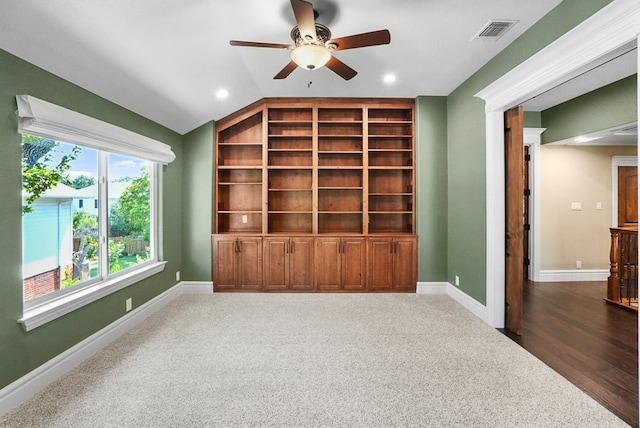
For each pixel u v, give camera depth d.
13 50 2.01
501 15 2.50
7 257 2.01
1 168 1.97
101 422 1.85
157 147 3.69
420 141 4.45
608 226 5.21
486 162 3.39
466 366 2.50
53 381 2.29
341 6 2.39
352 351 2.75
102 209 2.98
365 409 1.98
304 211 4.73
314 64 2.46
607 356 2.65
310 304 4.01
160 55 2.74
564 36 2.21
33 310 2.20
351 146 4.86
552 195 5.16
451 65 3.43
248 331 3.18
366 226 4.55
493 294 3.30
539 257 5.17
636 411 1.95
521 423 1.85
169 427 1.81
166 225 4.11
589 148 5.16
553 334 3.10
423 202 4.45
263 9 2.42
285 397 2.10
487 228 3.38
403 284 4.50
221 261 4.54
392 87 4.12
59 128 2.28
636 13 1.79
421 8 2.41
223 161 4.86
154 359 2.62
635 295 4.27
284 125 4.85
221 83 3.62
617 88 3.79
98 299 2.80
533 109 4.98
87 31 2.17
